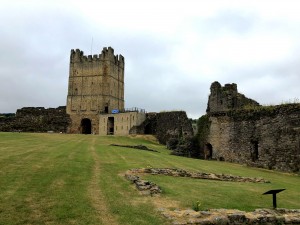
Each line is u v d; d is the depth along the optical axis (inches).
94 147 1428.4
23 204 508.4
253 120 1470.2
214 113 1696.6
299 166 1234.6
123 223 462.6
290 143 1282.0
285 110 1318.9
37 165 812.0
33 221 451.5
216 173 1015.0
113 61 3430.1
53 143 1476.4
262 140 1413.6
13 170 732.7
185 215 492.7
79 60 3430.1
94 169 832.3
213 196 640.4
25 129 3053.6
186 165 1145.4
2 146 1193.4
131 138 2378.2
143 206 539.2
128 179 733.3
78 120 3339.1
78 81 3405.5
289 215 533.0
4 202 510.9
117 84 3513.8
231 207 570.9
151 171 866.1
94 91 3339.1
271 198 676.7
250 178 930.1
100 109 3287.4
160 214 502.0
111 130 3063.5
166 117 2468.0
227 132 1608.0
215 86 1863.9
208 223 473.4
